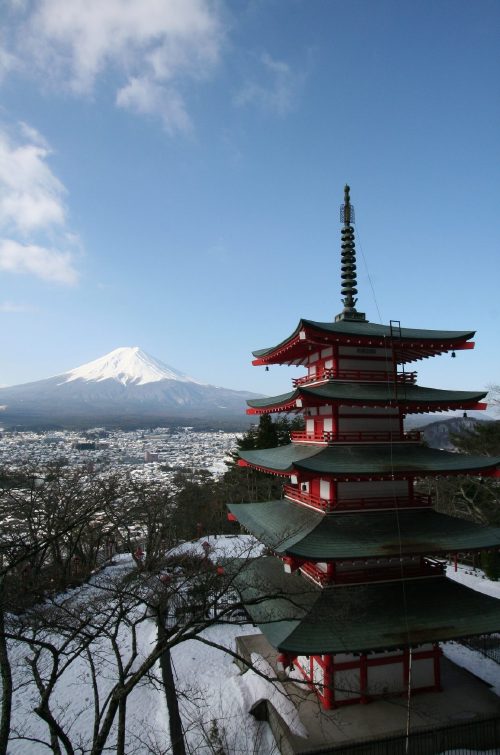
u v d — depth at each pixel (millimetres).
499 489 53938
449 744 20719
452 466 23266
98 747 14945
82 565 50219
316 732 20719
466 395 24859
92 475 56062
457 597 23125
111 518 44656
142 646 34719
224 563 27797
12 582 28156
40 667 31594
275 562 30219
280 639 20625
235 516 31859
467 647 30453
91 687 29672
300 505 27750
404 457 24359
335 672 22562
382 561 24016
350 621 21141
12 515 42375
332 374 25484
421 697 23141
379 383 25781
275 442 67188
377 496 24781
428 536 22781
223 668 30266
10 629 27516
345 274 29078
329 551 21234
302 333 23688
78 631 17484
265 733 22797
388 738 20156
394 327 27156
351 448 24703
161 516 53906
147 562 36656
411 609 22141
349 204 29484
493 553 45375
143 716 26281
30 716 26656
